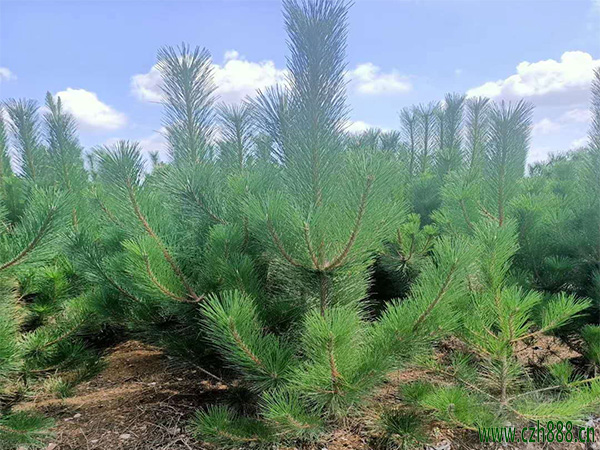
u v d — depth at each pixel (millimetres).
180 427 2502
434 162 6148
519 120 3625
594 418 2613
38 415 2336
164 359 3621
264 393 2217
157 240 2564
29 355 2738
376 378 2092
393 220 2336
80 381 2883
